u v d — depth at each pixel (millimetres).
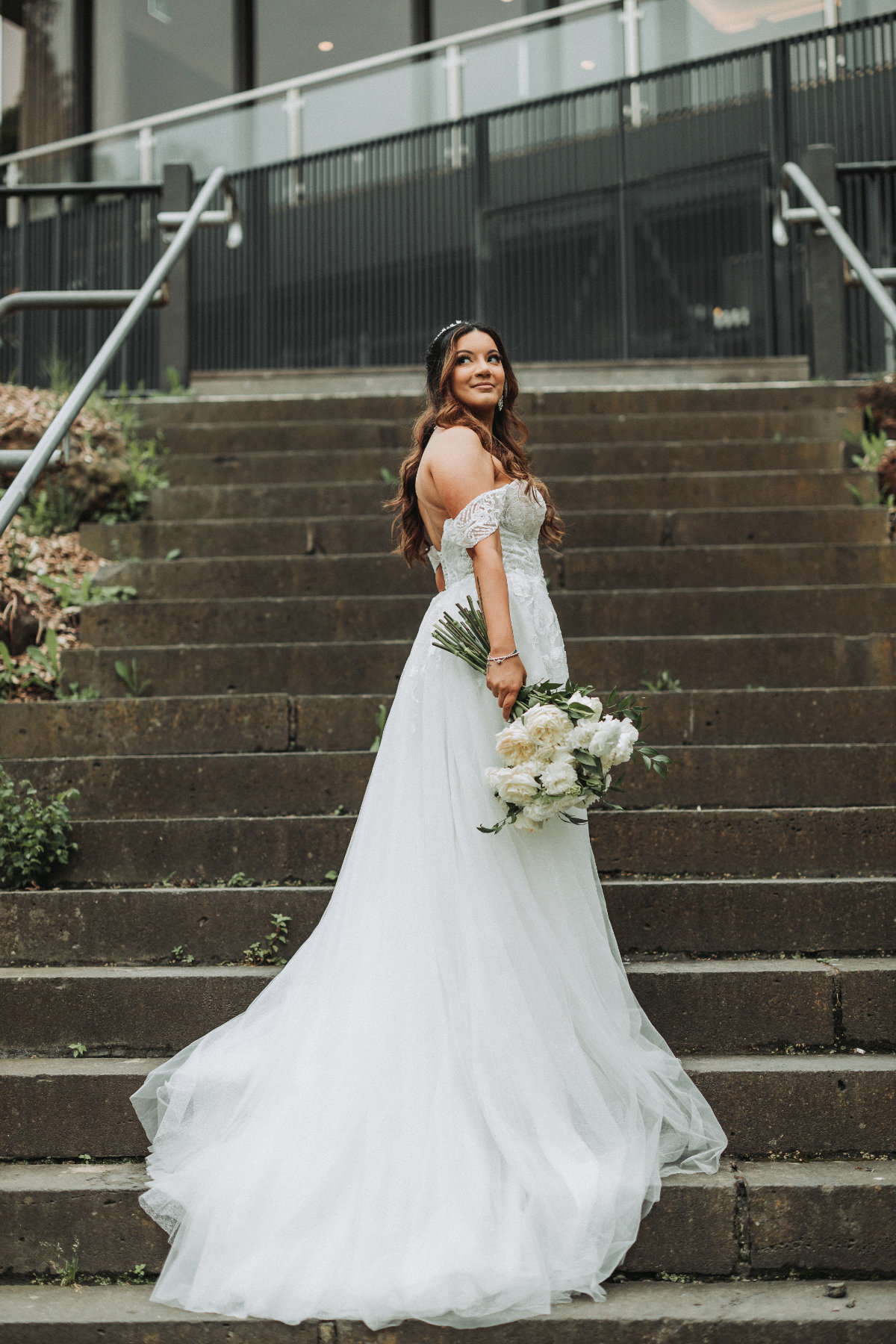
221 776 3486
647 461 5457
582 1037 2346
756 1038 2676
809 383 6312
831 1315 2055
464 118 8875
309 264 9102
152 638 4367
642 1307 2084
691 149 8227
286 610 4371
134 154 9766
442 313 8805
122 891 2988
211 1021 2732
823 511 4848
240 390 7578
